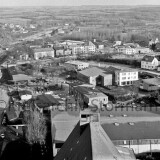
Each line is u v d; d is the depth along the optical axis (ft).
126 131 341.41
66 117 390.83
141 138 335.26
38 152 365.81
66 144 246.68
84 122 230.68
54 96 595.88
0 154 360.07
